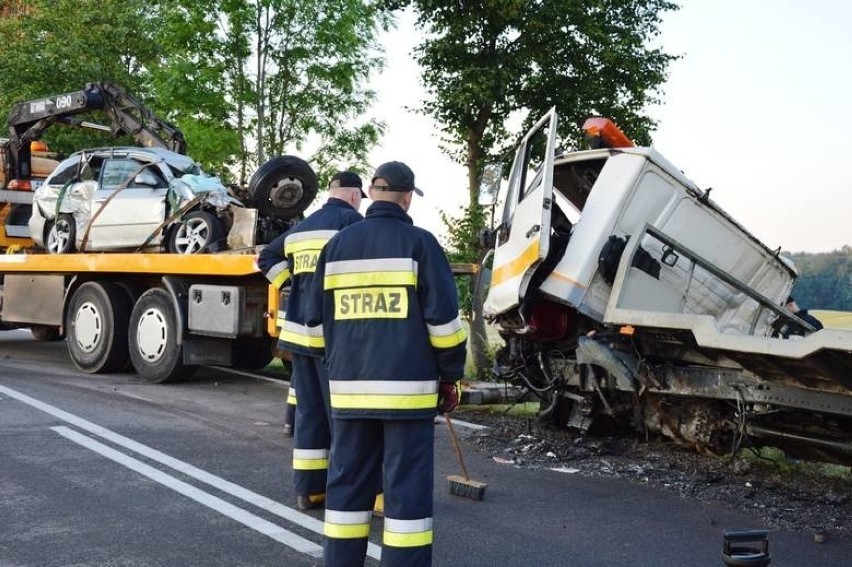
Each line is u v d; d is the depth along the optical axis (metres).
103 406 8.23
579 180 7.99
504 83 11.72
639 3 12.10
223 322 9.15
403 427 3.80
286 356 9.34
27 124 13.10
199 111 13.11
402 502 3.78
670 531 5.13
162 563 4.32
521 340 7.72
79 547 4.50
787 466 6.81
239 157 13.61
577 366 7.50
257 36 12.92
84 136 19.12
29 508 5.10
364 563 4.33
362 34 13.30
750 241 7.62
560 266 7.11
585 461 6.87
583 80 11.98
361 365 3.82
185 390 9.52
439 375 3.93
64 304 10.80
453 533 4.97
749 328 7.66
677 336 6.47
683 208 7.34
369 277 3.86
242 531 4.84
